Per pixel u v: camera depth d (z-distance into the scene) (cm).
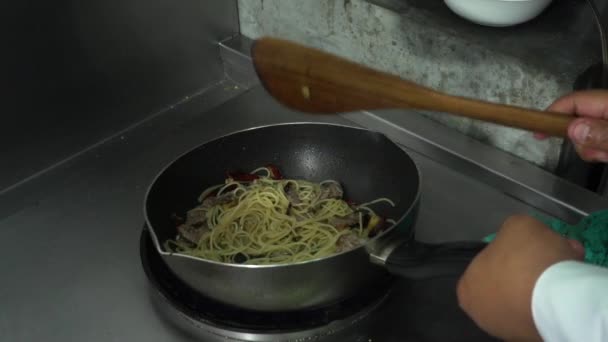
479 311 51
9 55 92
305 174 98
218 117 114
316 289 69
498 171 96
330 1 107
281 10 115
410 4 101
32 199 98
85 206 97
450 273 63
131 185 101
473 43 93
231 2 120
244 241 91
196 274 69
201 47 119
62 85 100
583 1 100
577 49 91
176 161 88
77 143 106
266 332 71
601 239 77
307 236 91
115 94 108
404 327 75
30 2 91
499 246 50
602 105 71
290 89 77
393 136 107
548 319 44
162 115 116
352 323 75
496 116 65
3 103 94
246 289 68
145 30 108
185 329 77
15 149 99
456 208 93
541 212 92
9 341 77
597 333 40
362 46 108
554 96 89
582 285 42
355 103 73
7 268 87
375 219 87
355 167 95
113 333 78
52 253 89
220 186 95
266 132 94
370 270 71
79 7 97
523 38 94
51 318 80
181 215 91
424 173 100
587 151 67
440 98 67
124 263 87
